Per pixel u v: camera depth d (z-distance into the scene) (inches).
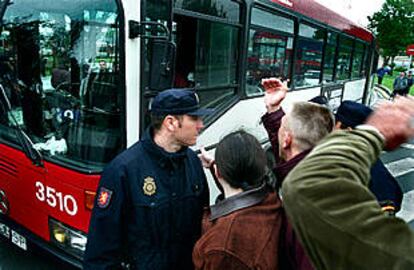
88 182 102.0
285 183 35.3
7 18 117.9
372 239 28.9
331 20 261.4
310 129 71.3
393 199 76.4
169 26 107.5
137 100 101.3
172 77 98.0
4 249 144.9
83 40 102.0
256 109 171.8
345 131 39.2
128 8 95.7
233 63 149.9
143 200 73.1
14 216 126.2
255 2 155.6
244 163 61.4
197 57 127.6
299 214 32.4
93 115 103.3
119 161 74.2
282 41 189.0
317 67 248.4
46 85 111.5
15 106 120.0
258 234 57.4
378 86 845.2
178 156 75.7
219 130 142.8
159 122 74.9
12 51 118.3
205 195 83.0
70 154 108.0
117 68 97.5
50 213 113.3
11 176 123.8
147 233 74.4
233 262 55.8
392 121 38.8
